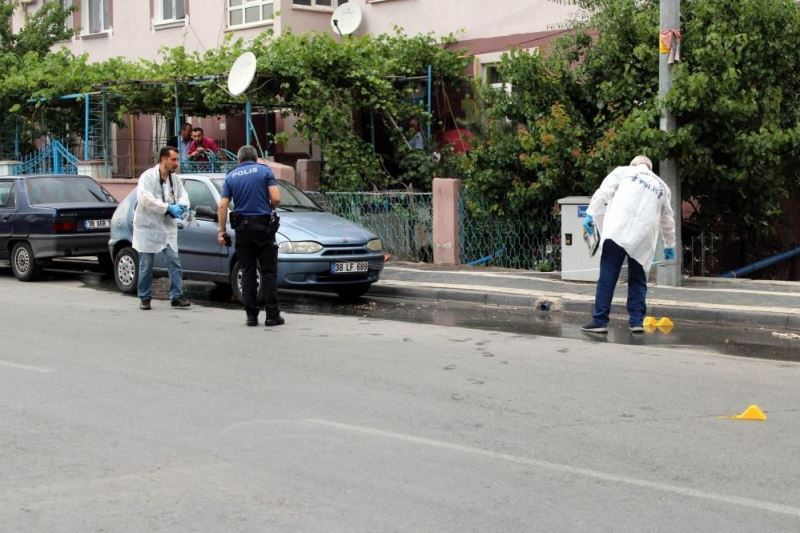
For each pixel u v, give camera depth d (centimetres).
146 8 2664
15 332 1074
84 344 998
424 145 2020
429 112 1989
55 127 2520
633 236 1041
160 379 830
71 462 602
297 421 693
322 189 1878
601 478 566
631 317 1072
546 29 1930
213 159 2108
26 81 2358
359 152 1914
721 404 738
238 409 728
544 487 551
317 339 1030
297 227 1295
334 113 1902
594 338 1040
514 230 1638
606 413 710
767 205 1490
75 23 2897
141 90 2192
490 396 763
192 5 2530
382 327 1117
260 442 641
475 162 1623
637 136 1343
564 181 1543
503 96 1631
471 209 1641
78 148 2552
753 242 1614
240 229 1103
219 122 2561
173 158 1259
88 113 2317
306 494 540
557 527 490
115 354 944
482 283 1417
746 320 1127
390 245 1733
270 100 2039
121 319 1173
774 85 1413
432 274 1524
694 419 694
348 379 827
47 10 2730
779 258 1592
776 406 733
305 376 840
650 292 1291
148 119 2680
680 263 1352
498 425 679
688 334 1068
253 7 2373
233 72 1875
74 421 696
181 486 555
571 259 1417
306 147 2441
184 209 1264
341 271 1283
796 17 1384
